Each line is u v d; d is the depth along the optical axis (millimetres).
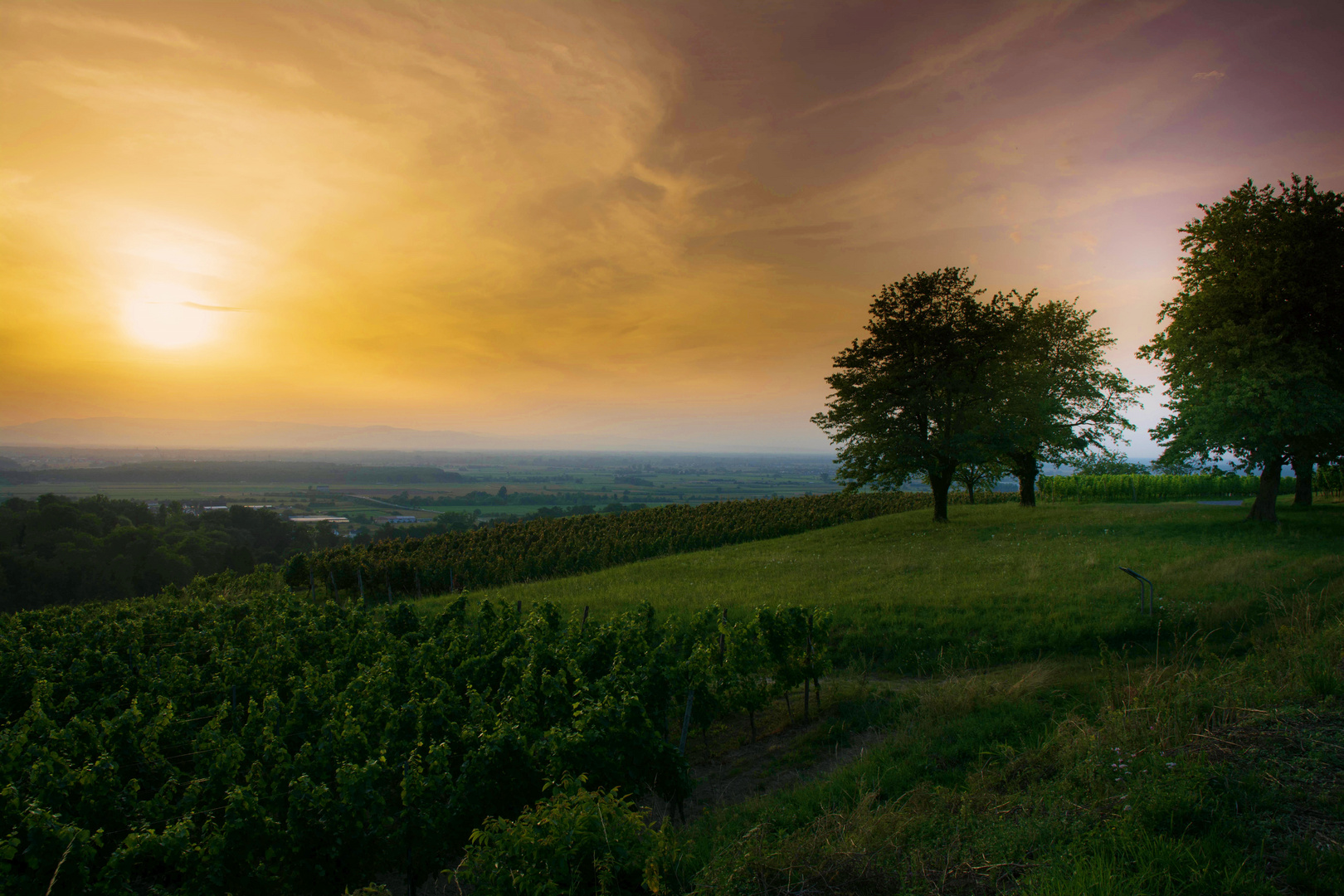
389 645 14711
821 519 46344
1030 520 33500
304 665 13117
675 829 8398
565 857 5344
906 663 13812
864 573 22391
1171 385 27109
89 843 6383
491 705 10508
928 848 5676
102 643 17719
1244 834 5000
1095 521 30688
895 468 35094
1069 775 6488
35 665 14484
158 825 7609
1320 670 7852
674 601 20594
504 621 15938
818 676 12125
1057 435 36656
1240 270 24922
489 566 32531
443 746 7859
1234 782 5766
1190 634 13078
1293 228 23688
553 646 12969
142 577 61312
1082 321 38156
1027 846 5406
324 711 10430
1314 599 13055
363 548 41312
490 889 5371
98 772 7688
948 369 33875
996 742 8734
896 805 7043
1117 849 4957
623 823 5738
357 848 7027
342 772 7133
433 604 26578
